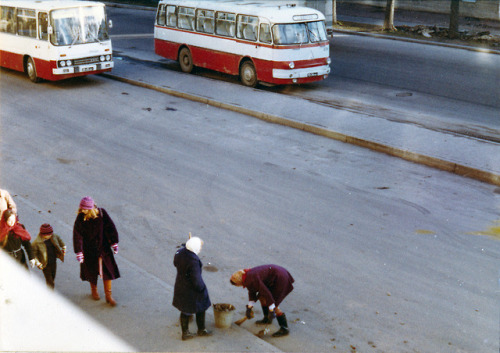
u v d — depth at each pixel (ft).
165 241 37.63
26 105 67.82
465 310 29.78
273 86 75.51
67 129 59.52
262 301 28.48
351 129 57.06
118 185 46.21
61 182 46.85
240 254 35.86
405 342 27.37
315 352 26.76
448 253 35.45
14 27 77.87
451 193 44.06
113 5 150.20
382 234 37.91
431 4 128.77
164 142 55.62
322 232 38.32
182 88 73.41
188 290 26.23
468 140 53.93
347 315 29.58
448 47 97.66
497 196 43.55
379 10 133.90
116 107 66.90
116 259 34.83
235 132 58.34
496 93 70.69
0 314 28.27
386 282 32.45
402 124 58.90
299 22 70.95
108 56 75.97
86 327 27.68
